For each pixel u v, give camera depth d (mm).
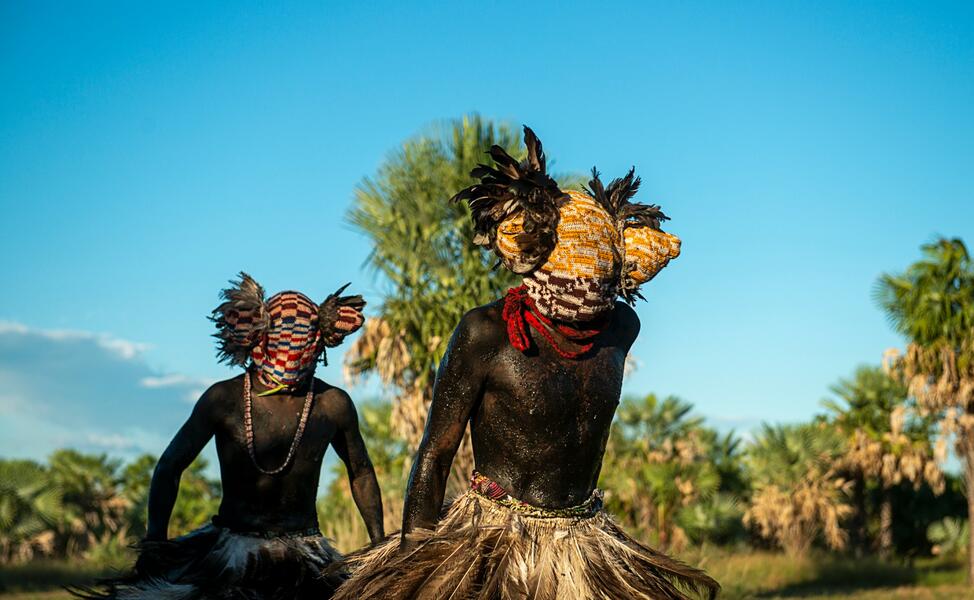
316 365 4766
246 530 4582
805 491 32406
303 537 4652
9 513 28156
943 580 28547
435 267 12969
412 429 13398
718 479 29531
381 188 13195
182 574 4520
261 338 4598
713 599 3469
